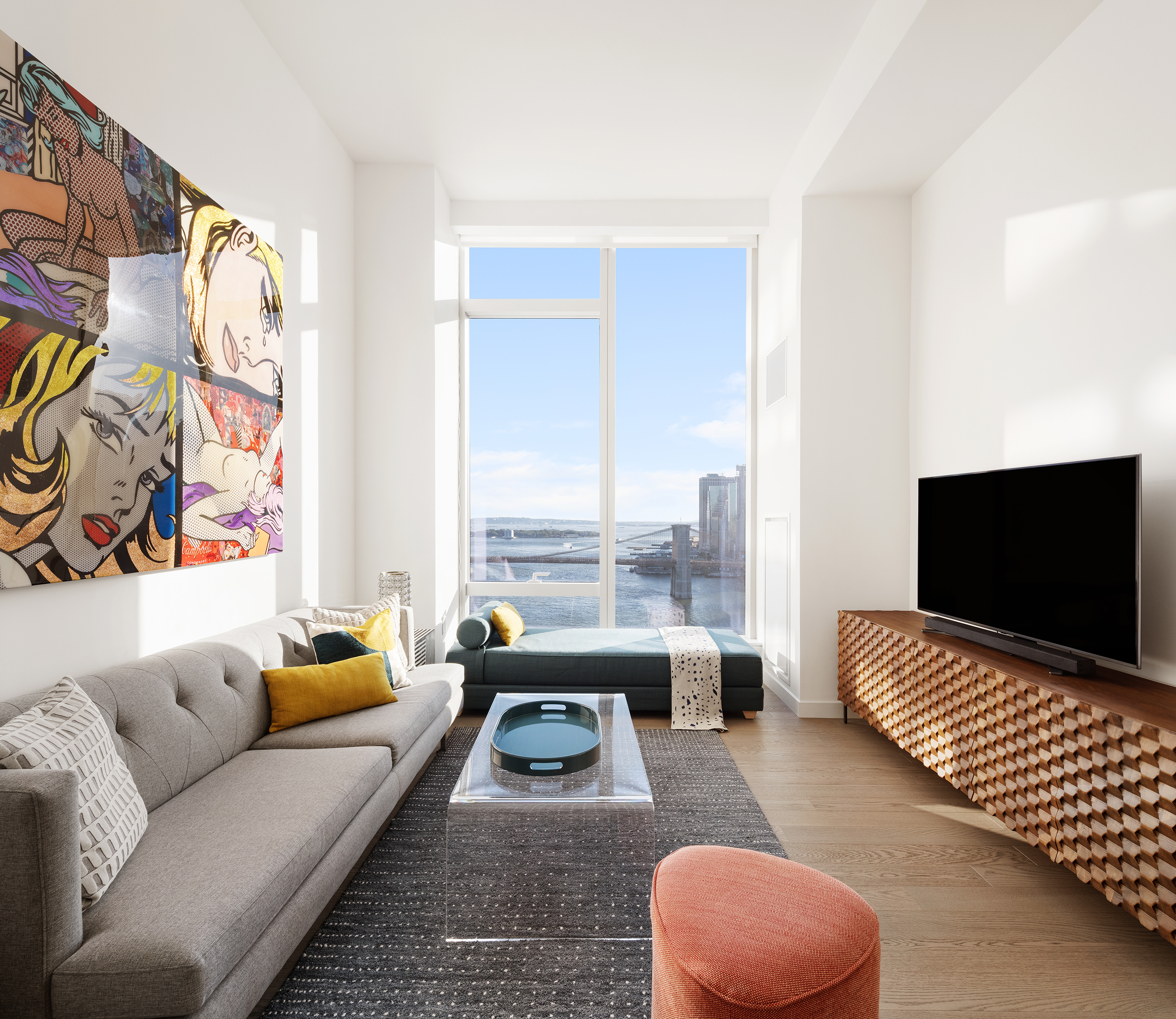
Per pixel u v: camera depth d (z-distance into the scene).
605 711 2.66
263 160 2.95
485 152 3.97
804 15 2.88
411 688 2.95
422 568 4.07
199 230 2.36
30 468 1.62
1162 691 2.00
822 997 1.14
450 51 3.10
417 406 4.07
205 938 1.21
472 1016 1.55
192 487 2.31
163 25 2.23
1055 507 2.35
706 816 2.56
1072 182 2.54
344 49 3.07
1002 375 2.99
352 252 4.05
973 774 2.45
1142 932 1.87
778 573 4.32
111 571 1.90
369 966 1.71
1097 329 2.42
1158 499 2.14
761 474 4.75
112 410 1.91
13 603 1.61
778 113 3.61
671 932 1.26
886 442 3.87
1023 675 2.21
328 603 3.65
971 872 2.17
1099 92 2.39
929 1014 1.55
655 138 3.84
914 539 3.83
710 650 3.79
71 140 1.75
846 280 3.87
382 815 2.12
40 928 1.13
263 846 1.53
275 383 2.96
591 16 2.88
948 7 2.39
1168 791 1.60
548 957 1.75
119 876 1.40
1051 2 2.36
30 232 1.61
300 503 3.31
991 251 3.07
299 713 2.40
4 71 1.54
